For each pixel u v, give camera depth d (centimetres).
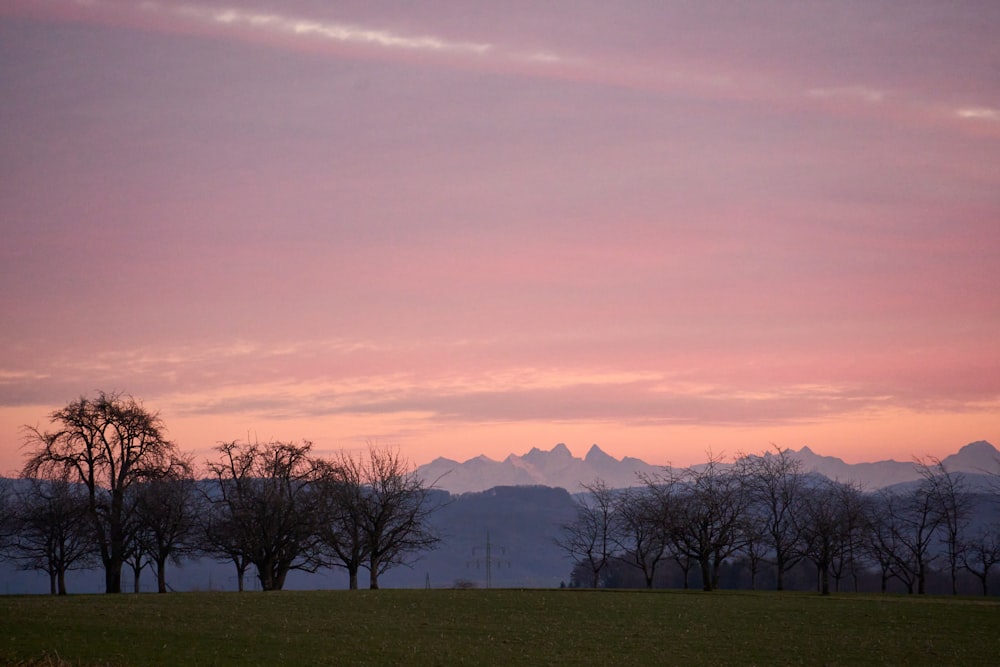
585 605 5741
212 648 3878
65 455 7319
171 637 4084
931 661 3988
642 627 4812
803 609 5675
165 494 7506
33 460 7231
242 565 7575
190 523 7531
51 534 7394
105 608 5025
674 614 5369
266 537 7381
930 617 5297
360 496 7725
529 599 6016
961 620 5184
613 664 3819
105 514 7381
